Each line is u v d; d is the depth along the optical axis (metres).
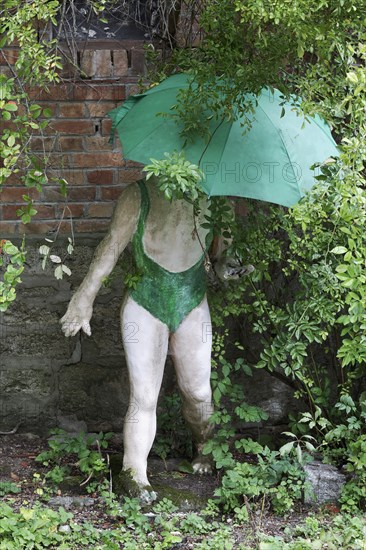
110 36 7.17
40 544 5.43
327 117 5.82
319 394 6.45
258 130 5.68
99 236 7.15
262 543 5.21
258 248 6.25
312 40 5.51
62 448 6.43
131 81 7.10
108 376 7.17
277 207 6.24
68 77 7.05
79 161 7.12
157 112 5.78
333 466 6.26
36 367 7.13
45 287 7.10
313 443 6.72
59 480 6.21
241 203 6.63
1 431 7.13
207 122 5.61
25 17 5.48
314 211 5.62
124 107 6.09
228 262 6.27
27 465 6.60
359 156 5.44
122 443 7.02
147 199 6.02
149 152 5.64
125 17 7.15
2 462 6.63
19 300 7.09
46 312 7.11
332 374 7.05
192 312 6.20
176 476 6.45
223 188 5.47
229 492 5.90
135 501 5.84
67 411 7.17
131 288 6.15
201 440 6.50
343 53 5.62
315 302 6.05
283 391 7.24
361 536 5.53
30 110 5.68
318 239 5.94
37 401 7.14
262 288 6.94
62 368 7.14
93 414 7.17
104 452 6.83
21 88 5.75
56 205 7.12
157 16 7.12
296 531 5.68
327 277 5.92
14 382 7.13
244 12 5.29
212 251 6.31
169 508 5.88
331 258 6.00
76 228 7.15
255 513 5.91
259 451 6.15
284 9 5.17
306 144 5.75
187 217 5.96
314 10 5.22
